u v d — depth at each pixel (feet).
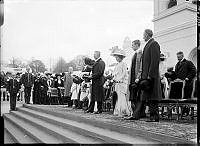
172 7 32.14
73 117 24.45
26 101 40.11
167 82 24.73
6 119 33.47
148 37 20.59
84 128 19.08
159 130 15.49
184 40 30.86
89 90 33.01
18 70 39.01
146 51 20.08
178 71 22.63
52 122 24.95
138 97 20.83
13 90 37.65
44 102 40.52
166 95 24.53
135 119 20.92
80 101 34.12
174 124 18.08
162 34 33.09
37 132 22.22
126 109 24.29
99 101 28.07
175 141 13.50
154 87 19.36
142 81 19.43
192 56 30.42
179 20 31.37
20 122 28.45
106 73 34.86
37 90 40.47
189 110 24.31
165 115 25.21
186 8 30.55
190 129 15.88
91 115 24.91
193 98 20.70
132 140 14.76
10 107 37.73
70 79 38.34
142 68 20.29
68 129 21.34
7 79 37.60
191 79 21.52
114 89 26.12
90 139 17.20
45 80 40.47
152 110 19.70
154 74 19.49
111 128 18.26
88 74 33.45
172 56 31.65
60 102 40.60
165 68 25.75
